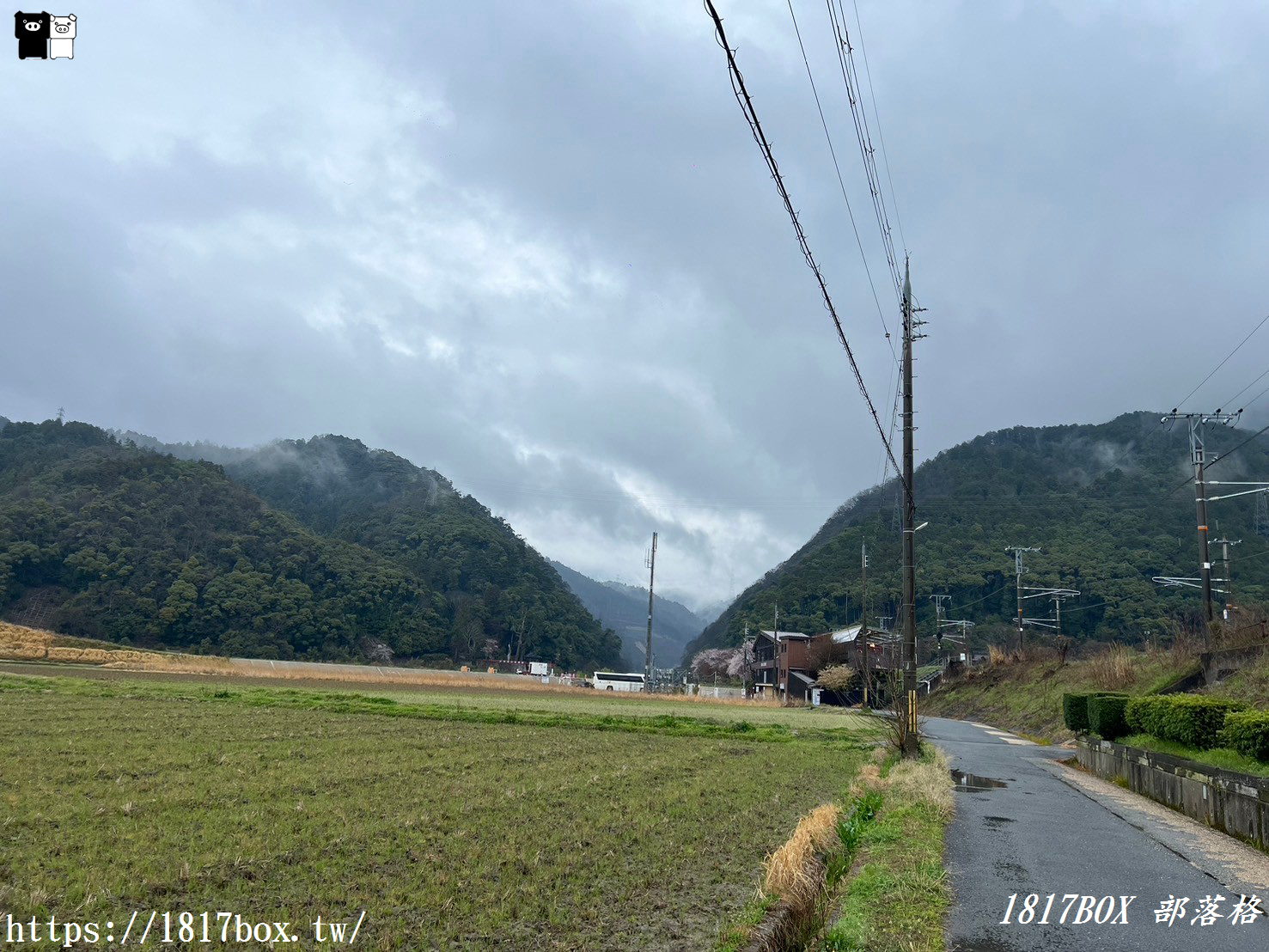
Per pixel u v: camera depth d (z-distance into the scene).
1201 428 33.06
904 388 21.75
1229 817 11.52
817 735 27.14
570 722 26.72
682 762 17.09
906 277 22.16
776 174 7.87
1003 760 22.64
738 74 6.52
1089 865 9.34
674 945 5.82
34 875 6.93
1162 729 16.22
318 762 14.09
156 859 7.52
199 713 22.33
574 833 9.34
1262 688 20.83
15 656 50.41
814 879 7.36
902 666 20.81
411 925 6.11
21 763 12.46
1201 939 6.79
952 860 9.38
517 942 5.86
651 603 74.62
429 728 22.03
